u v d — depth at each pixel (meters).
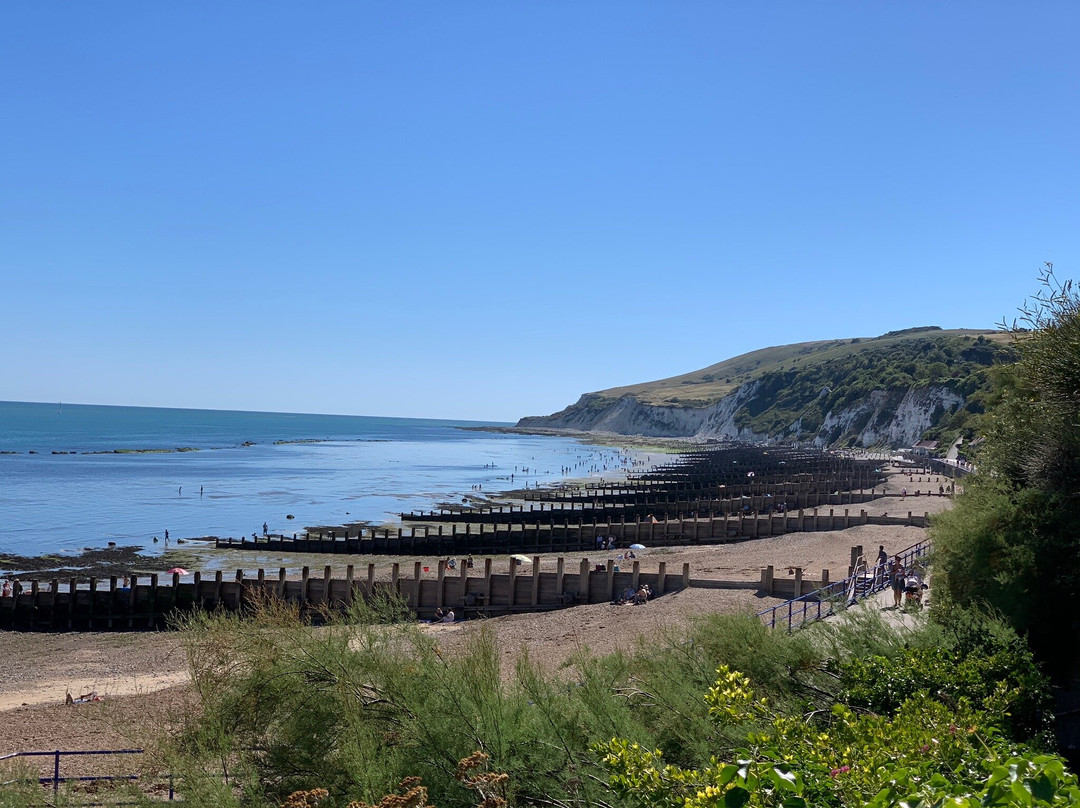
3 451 148.62
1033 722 12.53
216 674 10.94
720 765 7.42
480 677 10.56
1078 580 18.77
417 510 82.19
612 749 8.53
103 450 159.25
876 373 194.25
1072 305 23.64
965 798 5.43
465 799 9.41
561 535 59.31
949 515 22.56
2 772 12.45
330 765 10.07
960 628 15.12
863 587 28.97
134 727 12.50
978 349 177.38
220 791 9.34
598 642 27.78
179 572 39.66
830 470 111.62
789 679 13.28
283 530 67.38
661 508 73.88
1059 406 22.58
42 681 29.05
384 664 10.88
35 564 50.81
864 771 6.75
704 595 34.31
